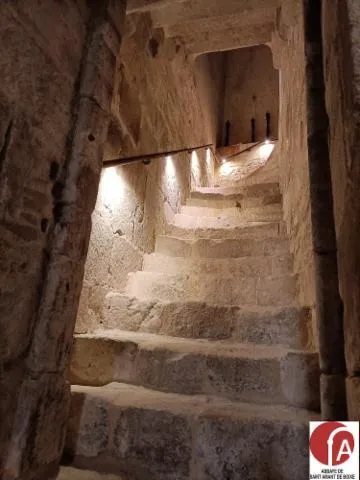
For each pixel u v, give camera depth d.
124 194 2.12
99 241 1.82
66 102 1.23
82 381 1.48
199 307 1.77
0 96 0.94
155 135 2.72
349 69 0.86
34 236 1.08
